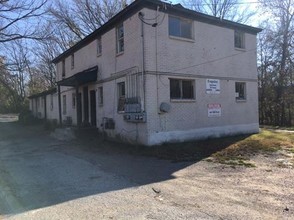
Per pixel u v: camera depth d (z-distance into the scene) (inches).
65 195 237.0
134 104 500.7
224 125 601.3
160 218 184.5
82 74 635.5
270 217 184.7
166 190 245.8
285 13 1011.9
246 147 473.1
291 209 198.5
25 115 1238.3
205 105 565.9
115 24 569.6
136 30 501.7
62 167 347.3
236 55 638.5
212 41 586.6
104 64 621.9
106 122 601.9
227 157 396.5
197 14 546.3
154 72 489.4
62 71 933.8
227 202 213.9
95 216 190.4
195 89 550.0
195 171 317.7
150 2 482.0
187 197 226.5
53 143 576.4
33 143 588.4
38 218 189.5
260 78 1093.1
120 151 458.0
